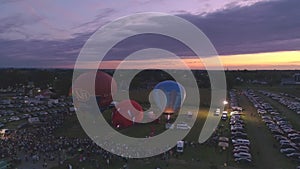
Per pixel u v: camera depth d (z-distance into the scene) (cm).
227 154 4169
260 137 5103
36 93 12188
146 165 3709
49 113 7794
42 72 18612
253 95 11956
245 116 7125
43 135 5416
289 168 3653
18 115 7650
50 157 4162
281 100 10162
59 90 11188
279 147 4494
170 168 3603
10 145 4747
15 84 16575
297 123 6425
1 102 9588
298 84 17588
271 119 6644
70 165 3725
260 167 3684
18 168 3809
